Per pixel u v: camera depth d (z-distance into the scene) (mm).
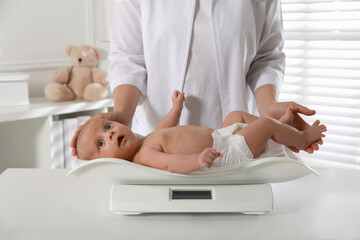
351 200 1004
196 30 1322
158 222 899
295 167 884
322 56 2635
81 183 1129
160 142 1053
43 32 2648
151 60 1369
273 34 1457
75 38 2803
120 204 909
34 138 2451
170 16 1322
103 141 1041
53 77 2514
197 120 1398
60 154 2469
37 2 2594
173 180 915
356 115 2604
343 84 2605
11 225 887
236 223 894
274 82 1371
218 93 1380
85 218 920
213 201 906
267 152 1076
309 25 2654
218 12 1310
